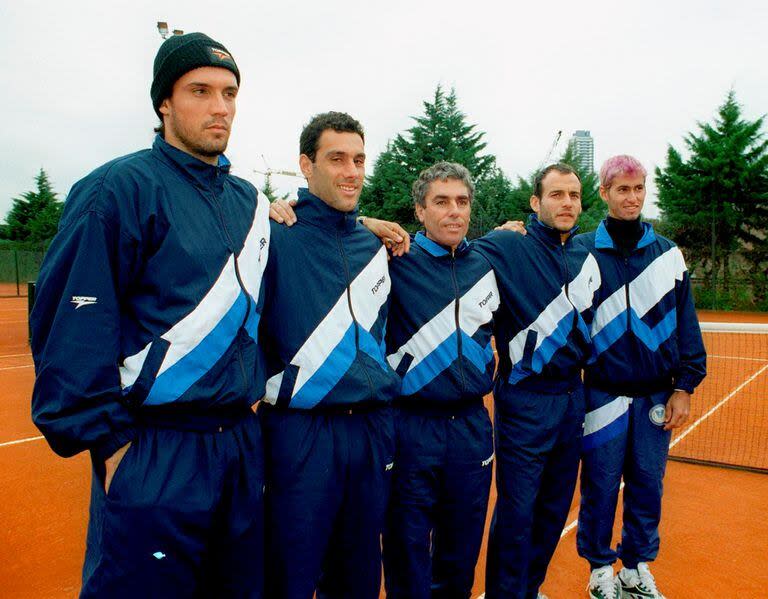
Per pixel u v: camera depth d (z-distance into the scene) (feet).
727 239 84.79
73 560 11.90
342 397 7.40
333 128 7.76
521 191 99.60
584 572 11.64
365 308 7.93
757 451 19.93
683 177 87.20
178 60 6.28
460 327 8.88
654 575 11.44
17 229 149.07
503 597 9.51
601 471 10.21
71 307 5.55
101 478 5.96
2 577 11.23
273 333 7.48
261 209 7.32
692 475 17.29
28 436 20.98
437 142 101.86
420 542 8.73
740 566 11.80
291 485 7.25
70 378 5.44
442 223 8.91
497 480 9.89
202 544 6.23
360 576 7.89
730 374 35.32
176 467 6.00
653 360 10.07
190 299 6.07
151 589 5.83
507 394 9.69
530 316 9.56
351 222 8.10
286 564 7.24
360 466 7.61
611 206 10.32
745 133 82.84
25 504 14.80
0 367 35.19
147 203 6.02
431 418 8.78
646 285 10.12
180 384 6.00
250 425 6.77
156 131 6.93
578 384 9.93
